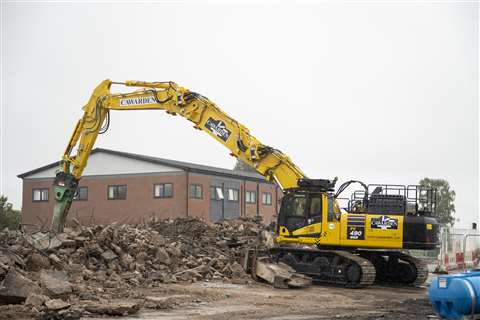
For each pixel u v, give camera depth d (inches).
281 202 933.2
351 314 629.0
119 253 853.8
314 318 594.2
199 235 1130.0
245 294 761.6
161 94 987.9
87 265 812.0
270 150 928.9
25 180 2284.7
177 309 633.6
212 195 2127.2
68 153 1043.3
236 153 941.8
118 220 2108.8
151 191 2065.7
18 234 858.1
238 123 943.0
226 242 1074.7
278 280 836.0
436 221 902.4
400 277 954.1
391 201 903.1
